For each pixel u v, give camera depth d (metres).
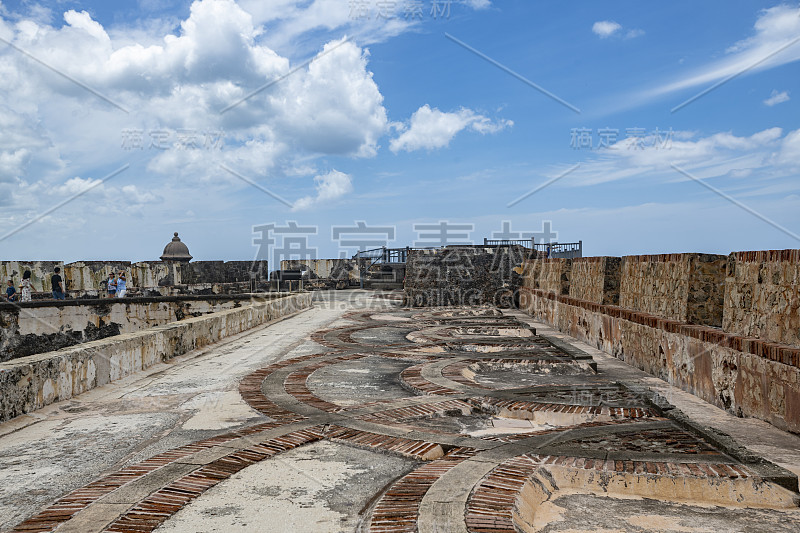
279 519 3.36
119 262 23.88
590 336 11.30
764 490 3.76
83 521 3.29
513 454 4.35
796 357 4.90
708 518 3.50
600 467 4.00
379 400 6.59
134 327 16.56
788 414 5.04
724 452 4.34
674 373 7.40
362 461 4.43
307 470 4.22
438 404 6.23
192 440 5.02
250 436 5.03
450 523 3.11
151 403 6.46
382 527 3.12
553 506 3.68
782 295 5.32
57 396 6.39
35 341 14.42
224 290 27.84
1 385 5.53
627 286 9.77
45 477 4.15
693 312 7.24
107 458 4.56
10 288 19.17
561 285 14.24
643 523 3.43
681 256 7.52
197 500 3.64
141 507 3.49
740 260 6.04
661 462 4.10
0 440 5.09
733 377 5.91
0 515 3.50
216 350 10.90
